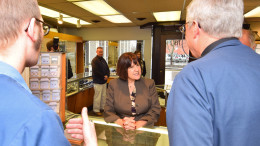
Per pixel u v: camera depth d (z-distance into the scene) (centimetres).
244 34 149
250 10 347
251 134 44
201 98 46
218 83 46
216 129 46
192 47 63
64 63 124
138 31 580
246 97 44
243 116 44
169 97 56
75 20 483
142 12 383
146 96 148
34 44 42
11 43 37
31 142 28
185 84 49
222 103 45
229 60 49
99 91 392
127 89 151
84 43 637
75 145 73
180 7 338
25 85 38
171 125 50
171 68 516
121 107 145
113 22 509
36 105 32
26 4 38
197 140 44
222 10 52
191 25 60
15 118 29
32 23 39
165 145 96
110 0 299
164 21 491
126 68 148
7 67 35
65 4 324
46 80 121
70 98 338
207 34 55
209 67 48
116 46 612
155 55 523
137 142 99
